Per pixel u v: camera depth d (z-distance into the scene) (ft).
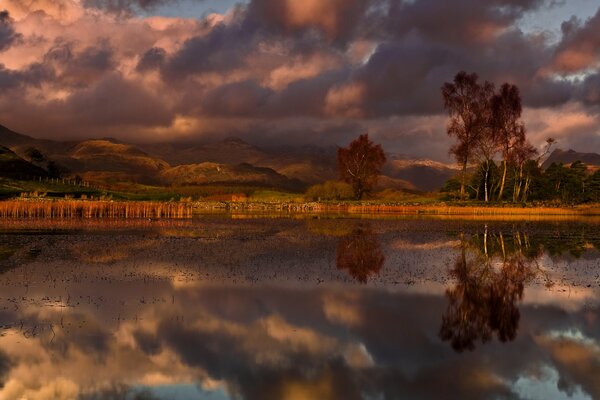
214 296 72.79
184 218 264.52
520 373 45.73
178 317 62.28
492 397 40.83
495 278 88.63
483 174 385.50
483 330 58.03
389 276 89.04
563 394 41.50
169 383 43.42
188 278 85.76
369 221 243.19
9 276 86.58
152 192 531.91
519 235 168.45
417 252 121.70
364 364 47.62
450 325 59.72
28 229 182.29
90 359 48.52
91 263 100.94
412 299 72.18
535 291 78.33
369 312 64.85
